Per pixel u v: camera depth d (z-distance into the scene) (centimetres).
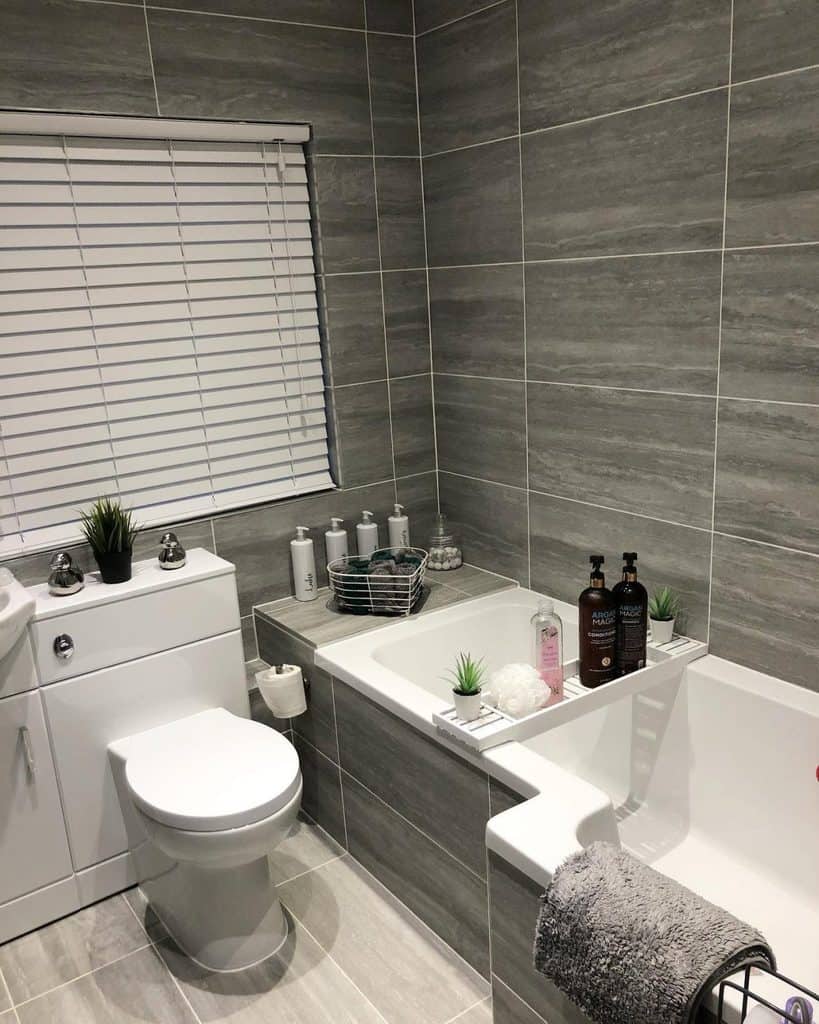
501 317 272
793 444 197
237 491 281
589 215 234
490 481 292
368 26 271
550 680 209
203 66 246
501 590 287
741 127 192
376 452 301
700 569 226
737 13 188
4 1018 207
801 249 187
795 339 192
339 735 248
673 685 224
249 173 263
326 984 210
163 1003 208
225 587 251
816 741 196
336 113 271
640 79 212
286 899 242
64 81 227
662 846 220
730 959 124
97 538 235
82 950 229
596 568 210
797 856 202
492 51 252
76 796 237
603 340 239
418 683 257
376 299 290
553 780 176
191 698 252
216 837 194
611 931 132
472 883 205
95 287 246
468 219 276
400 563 278
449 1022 197
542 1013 167
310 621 268
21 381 239
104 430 254
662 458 230
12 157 228
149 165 247
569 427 256
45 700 227
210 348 267
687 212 208
